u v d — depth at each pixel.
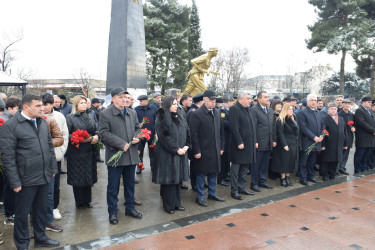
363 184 5.70
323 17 21.00
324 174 6.32
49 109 3.80
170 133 4.21
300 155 6.04
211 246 3.16
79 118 4.36
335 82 37.97
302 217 3.99
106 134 3.82
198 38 33.19
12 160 2.92
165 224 3.83
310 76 41.19
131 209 4.20
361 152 6.74
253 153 5.11
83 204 4.56
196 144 4.62
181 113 5.03
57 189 4.08
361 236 3.37
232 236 3.41
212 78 29.58
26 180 3.00
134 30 12.18
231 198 5.09
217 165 4.75
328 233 3.46
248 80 48.16
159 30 24.88
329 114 6.18
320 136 5.77
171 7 26.12
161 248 3.14
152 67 25.72
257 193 5.39
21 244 3.07
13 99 4.41
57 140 3.68
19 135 2.96
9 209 3.90
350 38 19.19
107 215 4.27
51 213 3.72
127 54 11.73
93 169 4.46
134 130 4.09
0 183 4.57
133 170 4.14
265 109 5.55
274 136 5.63
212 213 4.23
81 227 3.83
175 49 26.62
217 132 4.76
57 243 3.28
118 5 12.03
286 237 3.36
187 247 3.15
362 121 6.53
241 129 5.02
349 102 6.81
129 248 3.15
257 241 3.27
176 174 4.23
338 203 4.56
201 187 4.75
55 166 3.37
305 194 5.12
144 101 6.44
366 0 19.72
